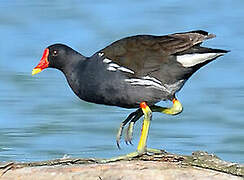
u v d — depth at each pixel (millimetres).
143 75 12812
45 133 18266
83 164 11922
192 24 29922
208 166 11633
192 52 12688
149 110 12883
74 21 30328
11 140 17688
